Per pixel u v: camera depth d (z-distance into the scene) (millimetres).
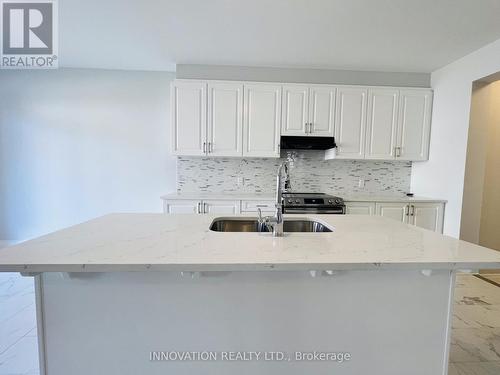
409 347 1279
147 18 2293
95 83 3584
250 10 2158
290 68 3338
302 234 1445
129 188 3723
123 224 1627
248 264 1007
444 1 2016
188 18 2285
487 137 2914
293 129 3268
